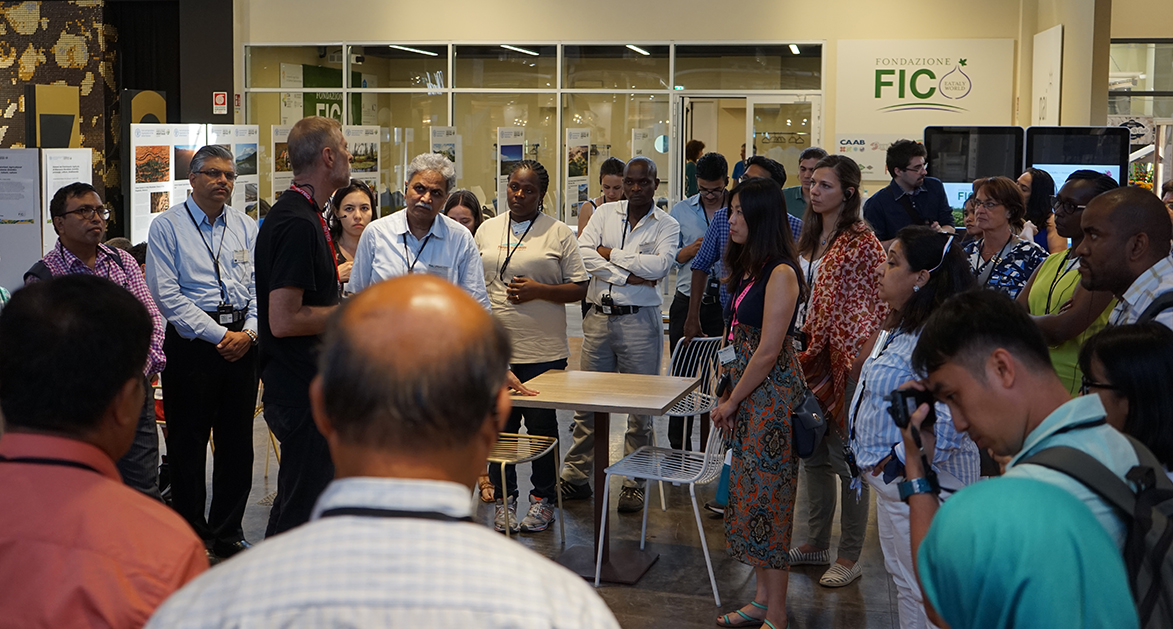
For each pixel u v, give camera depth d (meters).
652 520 4.87
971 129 7.73
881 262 3.82
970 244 4.56
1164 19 11.62
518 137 11.05
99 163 13.57
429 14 12.05
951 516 1.22
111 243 5.48
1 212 6.04
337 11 12.22
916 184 6.04
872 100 11.17
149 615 1.29
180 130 7.52
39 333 1.40
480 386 0.91
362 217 5.62
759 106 11.53
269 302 3.12
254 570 0.81
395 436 0.89
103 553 1.28
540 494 4.74
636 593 3.99
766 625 3.54
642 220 5.27
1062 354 3.28
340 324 0.93
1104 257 2.57
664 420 7.01
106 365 1.42
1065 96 9.38
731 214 3.51
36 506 1.30
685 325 5.32
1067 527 1.15
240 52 12.41
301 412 3.17
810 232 4.39
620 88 11.86
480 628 0.79
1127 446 1.33
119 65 13.70
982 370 1.47
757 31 11.38
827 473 4.23
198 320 4.16
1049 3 10.06
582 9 11.76
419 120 12.34
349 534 0.82
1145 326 1.97
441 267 4.11
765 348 3.40
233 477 4.29
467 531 0.85
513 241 4.84
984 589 1.16
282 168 9.54
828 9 11.18
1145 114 11.88
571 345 9.56
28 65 13.56
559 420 7.07
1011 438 1.47
